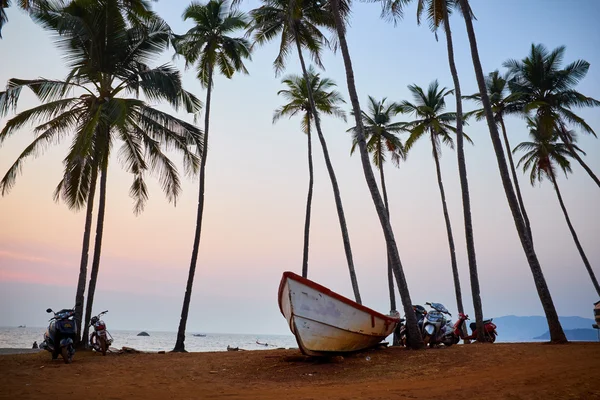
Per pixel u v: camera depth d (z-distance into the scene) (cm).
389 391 803
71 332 1280
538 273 1456
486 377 874
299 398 764
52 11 1888
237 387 919
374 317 1285
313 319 1180
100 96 2014
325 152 2336
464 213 1836
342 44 1628
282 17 2522
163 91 2038
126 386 920
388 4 1958
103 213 1927
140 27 2053
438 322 1360
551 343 1367
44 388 870
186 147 2153
